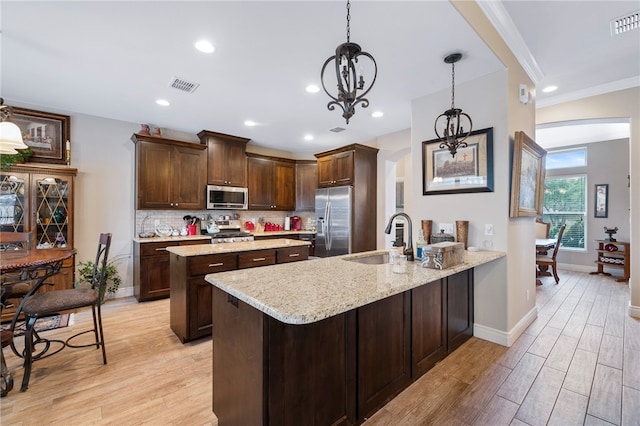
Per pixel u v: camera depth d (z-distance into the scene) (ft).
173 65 8.68
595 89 11.59
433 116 10.34
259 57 8.21
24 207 11.14
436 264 6.43
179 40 7.42
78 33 7.14
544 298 13.66
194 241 14.24
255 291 4.64
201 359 8.04
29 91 10.63
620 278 17.42
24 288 8.45
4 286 7.13
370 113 12.76
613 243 17.70
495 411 5.89
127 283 14.07
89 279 12.38
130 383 6.92
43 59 8.36
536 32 8.27
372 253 9.01
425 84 9.68
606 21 7.77
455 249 6.83
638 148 11.12
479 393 6.43
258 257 10.49
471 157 9.28
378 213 17.01
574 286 15.89
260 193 18.20
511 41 8.43
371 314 5.64
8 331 6.82
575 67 10.16
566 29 8.14
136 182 13.80
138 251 12.93
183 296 8.96
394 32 6.98
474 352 8.26
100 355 8.20
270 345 4.16
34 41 7.47
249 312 4.50
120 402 6.24
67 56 8.19
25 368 6.73
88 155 13.15
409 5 6.08
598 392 6.48
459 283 8.61
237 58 8.27
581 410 5.91
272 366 4.18
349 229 15.56
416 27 6.81
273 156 19.15
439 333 7.66
